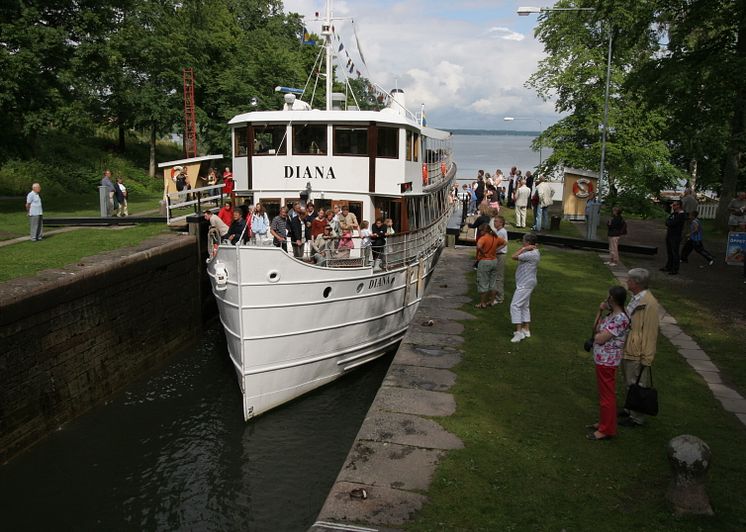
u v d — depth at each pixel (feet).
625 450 23.09
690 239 61.62
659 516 18.76
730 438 24.03
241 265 35.65
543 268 57.93
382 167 48.08
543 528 18.24
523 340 36.19
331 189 48.65
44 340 37.73
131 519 30.37
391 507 19.19
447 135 86.07
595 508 19.29
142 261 48.98
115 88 94.38
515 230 75.77
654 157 112.27
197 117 126.72
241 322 36.45
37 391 37.22
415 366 31.73
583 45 116.67
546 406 27.04
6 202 85.71
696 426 25.17
